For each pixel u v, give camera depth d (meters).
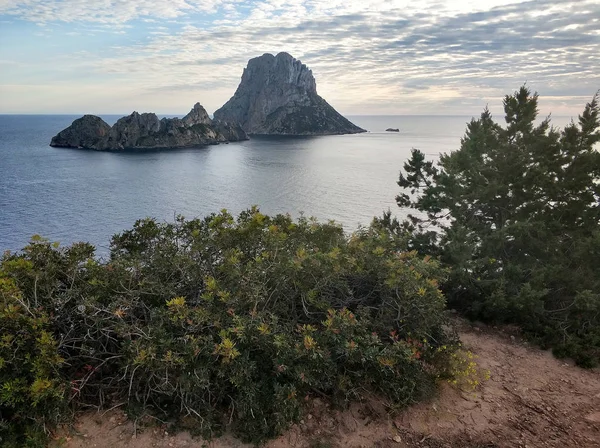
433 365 5.92
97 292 4.95
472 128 12.88
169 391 4.43
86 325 4.69
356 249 6.51
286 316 5.47
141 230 6.62
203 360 4.55
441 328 6.38
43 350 4.04
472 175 11.63
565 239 10.33
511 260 10.20
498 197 11.32
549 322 8.03
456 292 9.23
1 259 5.43
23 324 4.21
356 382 5.14
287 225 7.02
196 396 4.50
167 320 4.78
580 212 10.34
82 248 5.82
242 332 4.48
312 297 5.29
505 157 11.25
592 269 8.88
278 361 4.51
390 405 5.16
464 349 7.07
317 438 4.68
